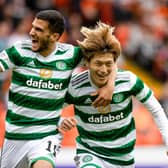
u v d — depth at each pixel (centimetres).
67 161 2062
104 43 1422
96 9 3105
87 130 1478
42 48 1441
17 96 1441
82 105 1466
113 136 1474
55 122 1453
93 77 1442
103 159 1480
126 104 1470
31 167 1432
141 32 3141
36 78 1435
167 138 1467
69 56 1458
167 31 3228
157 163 2112
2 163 1484
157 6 3353
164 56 3084
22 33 2773
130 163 1498
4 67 1435
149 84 2997
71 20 2888
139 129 2219
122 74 1466
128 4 3250
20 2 2927
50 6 2972
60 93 1447
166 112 2539
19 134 1445
